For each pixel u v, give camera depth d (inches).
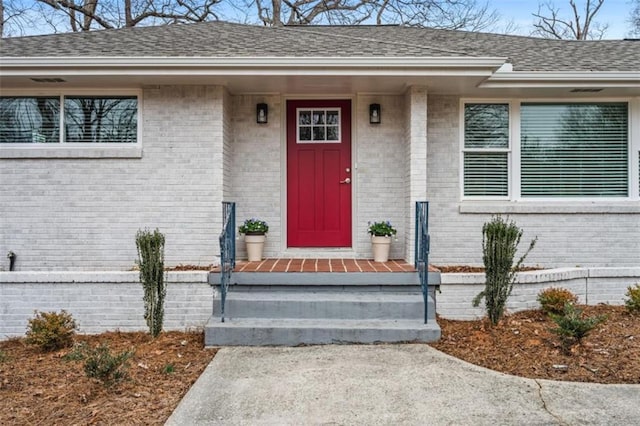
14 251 254.1
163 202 254.4
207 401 134.9
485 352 174.9
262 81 246.2
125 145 257.1
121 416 126.0
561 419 123.1
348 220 282.0
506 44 327.3
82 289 215.2
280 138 277.1
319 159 282.0
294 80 244.1
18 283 213.8
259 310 203.2
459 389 142.2
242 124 275.6
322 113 281.9
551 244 272.4
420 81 245.3
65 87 254.2
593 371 153.7
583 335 168.4
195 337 204.7
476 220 275.4
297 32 304.2
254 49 244.2
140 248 200.2
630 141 277.0
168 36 281.7
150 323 200.7
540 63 270.5
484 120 280.8
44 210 254.2
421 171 253.8
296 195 281.9
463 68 231.8
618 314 215.9
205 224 253.8
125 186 254.4
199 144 253.6
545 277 223.0
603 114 279.9
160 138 253.6
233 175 275.1
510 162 279.0
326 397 137.6
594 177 279.6
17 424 121.8
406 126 265.6
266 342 188.5
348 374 155.2
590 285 235.5
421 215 220.7
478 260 275.4
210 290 217.2
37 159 253.4
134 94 256.4
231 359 171.6
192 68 231.3
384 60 229.1
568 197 278.8
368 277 218.2
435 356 171.8
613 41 345.7
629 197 276.8
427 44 304.8
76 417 125.4
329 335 188.9
